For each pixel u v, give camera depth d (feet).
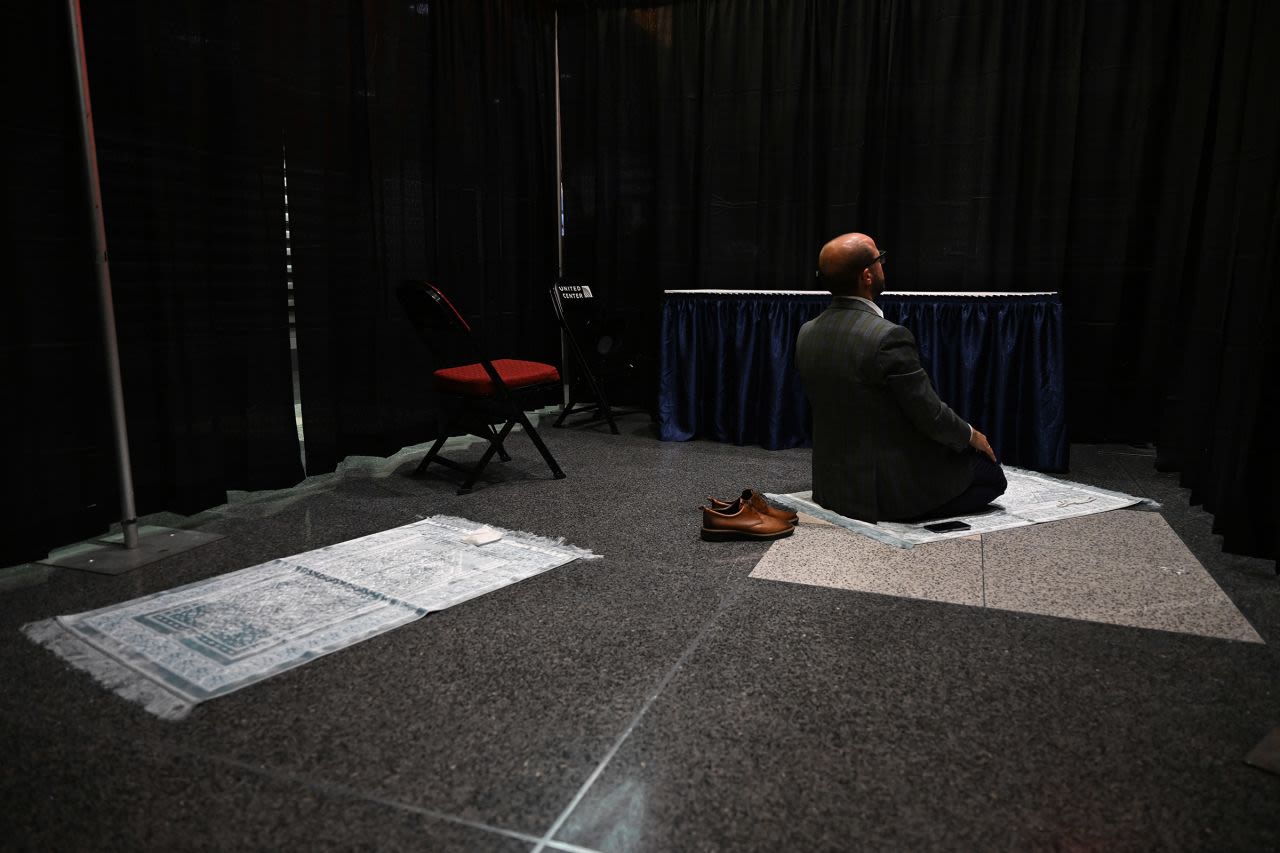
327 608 6.70
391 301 12.10
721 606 6.82
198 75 8.93
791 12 14.32
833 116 14.30
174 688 5.39
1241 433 8.02
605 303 16.42
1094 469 11.71
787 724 5.02
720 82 14.96
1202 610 6.70
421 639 6.17
